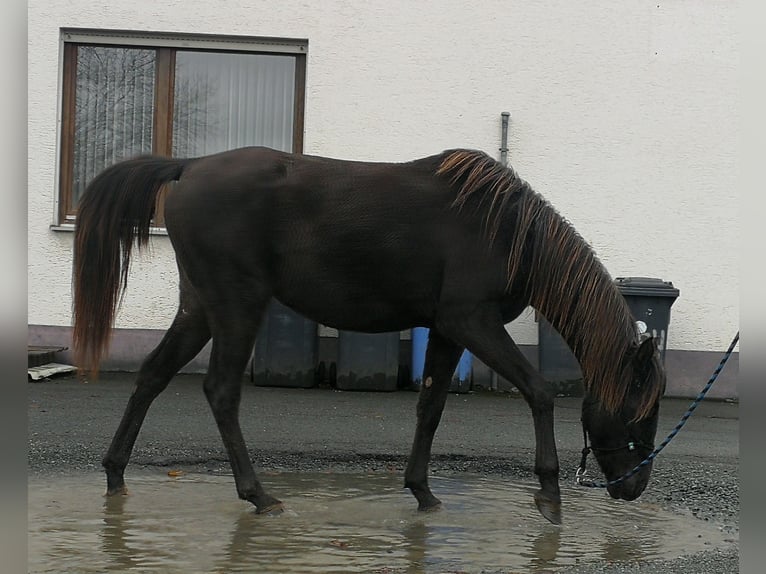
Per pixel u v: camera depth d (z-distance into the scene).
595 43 12.62
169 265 12.54
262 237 6.07
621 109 12.62
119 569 4.83
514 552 5.39
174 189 6.23
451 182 6.10
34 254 12.66
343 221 6.02
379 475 7.39
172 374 6.52
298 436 8.74
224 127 13.32
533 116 12.67
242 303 6.07
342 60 12.69
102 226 6.27
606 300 5.97
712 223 12.63
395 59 12.68
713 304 12.64
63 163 13.01
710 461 8.34
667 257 12.66
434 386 6.36
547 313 6.13
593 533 5.90
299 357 11.78
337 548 5.34
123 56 13.17
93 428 8.61
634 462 6.05
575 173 12.67
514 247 5.94
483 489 7.03
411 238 6.02
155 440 8.24
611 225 12.68
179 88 13.24
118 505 6.18
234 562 5.00
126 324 12.55
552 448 5.96
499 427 9.66
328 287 6.10
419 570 4.96
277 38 12.75
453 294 5.98
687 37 12.57
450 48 12.65
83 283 6.29
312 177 6.10
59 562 4.93
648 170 12.63
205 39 12.92
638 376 5.98
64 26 12.72
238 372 6.11
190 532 5.59
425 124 12.71
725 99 12.59
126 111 13.21
